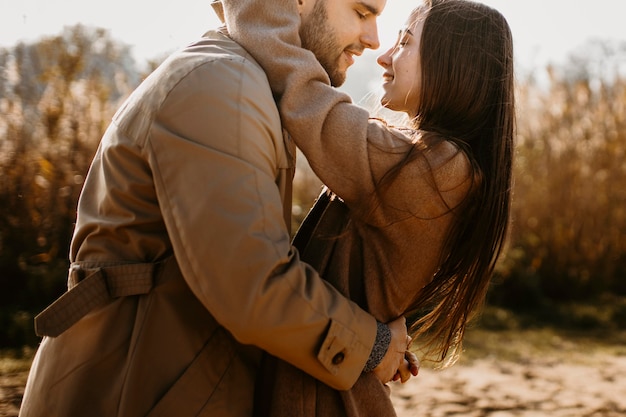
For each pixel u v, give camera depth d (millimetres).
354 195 1602
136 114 1490
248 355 1589
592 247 7852
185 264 1380
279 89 1596
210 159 1385
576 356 5578
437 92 1765
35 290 5473
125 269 1469
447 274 1741
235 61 1486
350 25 1718
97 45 6348
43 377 1516
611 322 6988
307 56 1596
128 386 1425
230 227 1352
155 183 1424
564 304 7512
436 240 1687
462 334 1887
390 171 1568
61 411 1457
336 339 1461
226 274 1344
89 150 6016
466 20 1786
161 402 1428
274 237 1397
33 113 6082
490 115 1779
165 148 1412
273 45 1585
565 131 8242
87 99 6105
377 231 1676
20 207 5809
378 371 1629
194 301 1493
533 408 4180
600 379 4883
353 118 1576
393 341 1645
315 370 1467
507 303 7344
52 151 5965
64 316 1442
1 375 4113
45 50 6148
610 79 8602
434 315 1846
